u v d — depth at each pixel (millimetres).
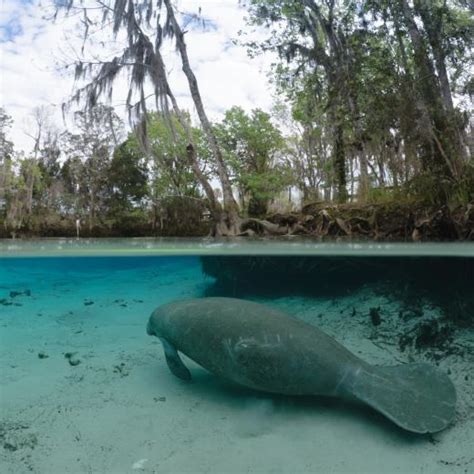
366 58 15844
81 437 3578
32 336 6727
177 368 4652
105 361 5469
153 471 3127
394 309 7254
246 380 3869
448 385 3717
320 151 20531
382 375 3793
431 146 13914
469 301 7164
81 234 25375
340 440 3539
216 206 19688
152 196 24438
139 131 19312
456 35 14992
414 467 3172
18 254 10586
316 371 3746
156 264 13297
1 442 3477
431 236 13391
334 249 9391
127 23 18875
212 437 3590
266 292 9758
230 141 28609
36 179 27234
